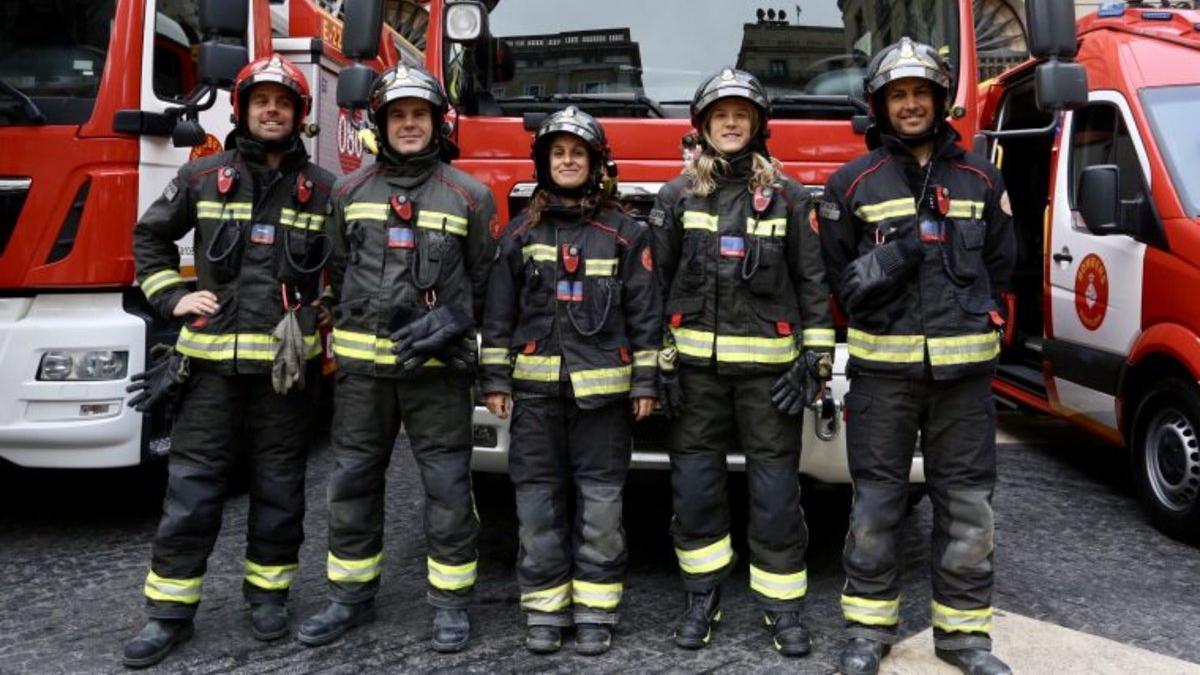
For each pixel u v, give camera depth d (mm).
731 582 4254
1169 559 4594
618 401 3582
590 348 3551
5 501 5293
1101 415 5504
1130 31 5723
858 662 3334
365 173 3627
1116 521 5148
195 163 3664
